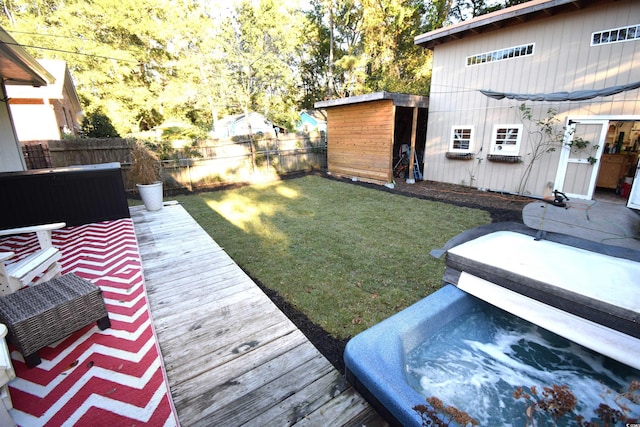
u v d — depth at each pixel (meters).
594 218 3.96
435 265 3.66
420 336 2.16
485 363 2.13
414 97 8.30
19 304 1.88
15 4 15.88
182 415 1.61
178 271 3.29
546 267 2.33
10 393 1.66
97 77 14.80
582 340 1.92
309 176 10.83
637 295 1.92
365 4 14.32
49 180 4.56
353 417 1.62
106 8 13.89
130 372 1.82
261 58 14.91
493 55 7.05
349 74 17.39
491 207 6.26
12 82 5.57
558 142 6.36
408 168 10.03
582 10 5.67
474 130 7.73
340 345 2.27
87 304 2.07
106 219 5.08
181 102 16.39
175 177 9.05
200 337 2.23
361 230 4.96
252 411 1.64
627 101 5.45
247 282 3.05
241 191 8.64
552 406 1.55
